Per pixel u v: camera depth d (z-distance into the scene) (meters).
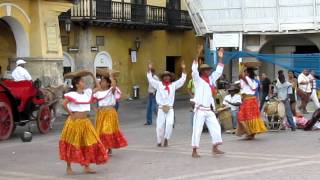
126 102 33.91
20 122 17.69
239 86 17.59
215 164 11.86
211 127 13.12
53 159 12.97
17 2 23.27
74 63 32.22
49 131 19.34
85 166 11.10
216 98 18.69
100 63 33.53
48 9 24.47
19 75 19.30
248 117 15.70
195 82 13.03
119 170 11.37
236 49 34.38
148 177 10.53
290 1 32.84
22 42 23.94
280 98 18.23
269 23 33.44
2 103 16.77
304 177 10.23
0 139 16.73
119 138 13.18
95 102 12.88
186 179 10.26
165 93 14.62
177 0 39.62
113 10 33.41
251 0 33.31
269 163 11.85
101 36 33.62
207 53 33.56
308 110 25.70
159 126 14.76
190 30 41.09
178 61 41.09
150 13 36.44
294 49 35.50
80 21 31.72
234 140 15.84
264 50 35.94
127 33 35.84
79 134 10.84
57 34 25.00
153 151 13.95
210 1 34.03
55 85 23.30
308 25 32.91
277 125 18.12
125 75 35.66
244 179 10.13
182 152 13.73
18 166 12.05
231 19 33.88
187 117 24.34
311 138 16.11
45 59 24.12
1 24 24.55
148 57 37.78
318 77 29.31
